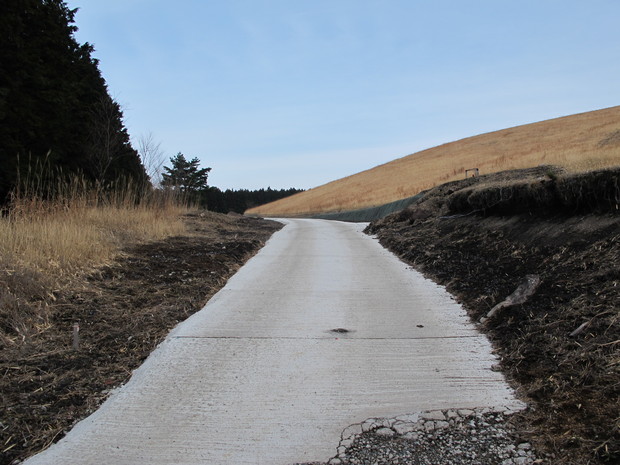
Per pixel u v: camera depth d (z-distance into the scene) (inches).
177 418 132.2
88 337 189.5
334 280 306.7
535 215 324.2
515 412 129.3
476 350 176.1
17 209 336.5
